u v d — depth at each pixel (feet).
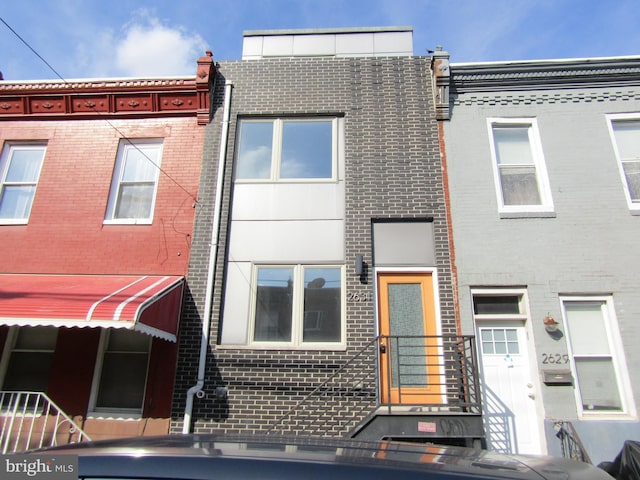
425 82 28.89
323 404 22.98
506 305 24.72
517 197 26.53
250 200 26.84
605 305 24.23
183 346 23.88
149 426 22.62
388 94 28.60
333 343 24.09
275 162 27.63
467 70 28.12
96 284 23.50
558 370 22.88
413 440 20.36
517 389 23.35
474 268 24.80
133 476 6.54
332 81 29.01
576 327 24.08
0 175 28.30
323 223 26.21
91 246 26.20
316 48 30.94
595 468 7.59
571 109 27.55
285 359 23.70
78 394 23.32
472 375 22.00
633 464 15.44
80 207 27.07
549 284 24.31
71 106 29.01
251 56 30.94
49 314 19.20
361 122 28.02
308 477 6.32
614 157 26.48
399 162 27.04
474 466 6.85
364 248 25.38
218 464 6.57
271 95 28.89
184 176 27.32
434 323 24.39
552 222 25.38
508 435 22.62
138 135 28.45
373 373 23.26
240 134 28.55
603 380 23.21
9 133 28.89
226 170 27.30
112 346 24.56
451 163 26.91
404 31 31.07
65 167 27.99
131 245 26.09
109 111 28.89
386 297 24.95
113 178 27.76
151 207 27.17
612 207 25.49
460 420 20.03
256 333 24.52
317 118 28.66
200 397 23.08
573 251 24.81
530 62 27.89
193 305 24.59
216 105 28.84
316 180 27.09
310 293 25.07
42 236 26.53
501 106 27.91
